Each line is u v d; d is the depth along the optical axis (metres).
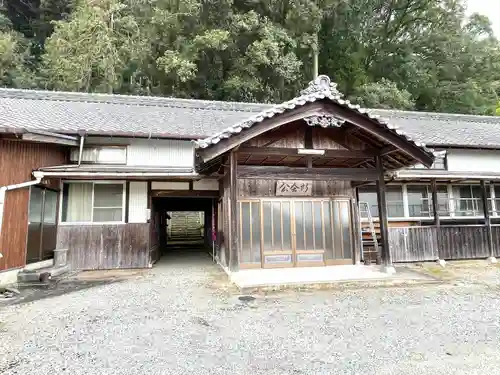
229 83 19.64
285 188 8.98
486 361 3.72
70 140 8.94
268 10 21.45
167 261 11.77
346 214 9.39
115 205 9.91
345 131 8.18
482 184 11.10
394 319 5.13
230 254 7.71
